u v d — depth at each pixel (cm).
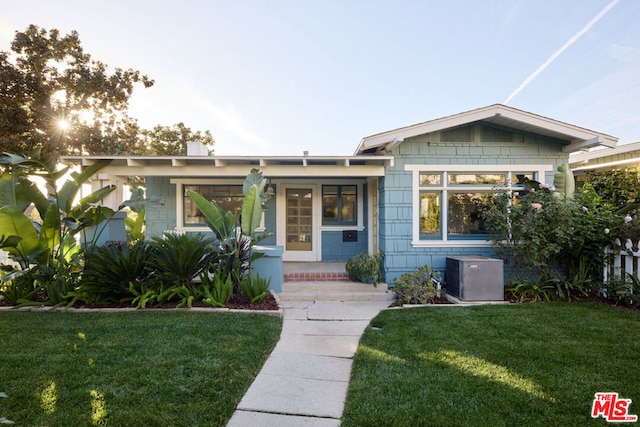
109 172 664
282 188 876
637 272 526
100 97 1511
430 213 681
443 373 304
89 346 358
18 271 518
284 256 874
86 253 535
